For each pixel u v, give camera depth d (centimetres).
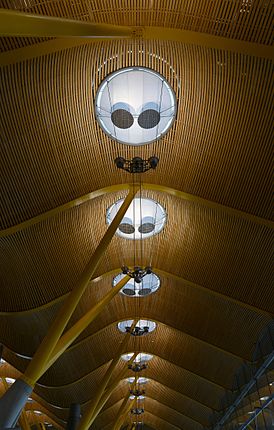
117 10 1178
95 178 1659
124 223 2036
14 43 1180
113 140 1576
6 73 1257
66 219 1795
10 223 1582
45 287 1942
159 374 3722
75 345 2627
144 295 2633
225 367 2944
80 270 1984
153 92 1430
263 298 1978
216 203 1633
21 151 1438
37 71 1287
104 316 2698
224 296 2052
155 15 1195
